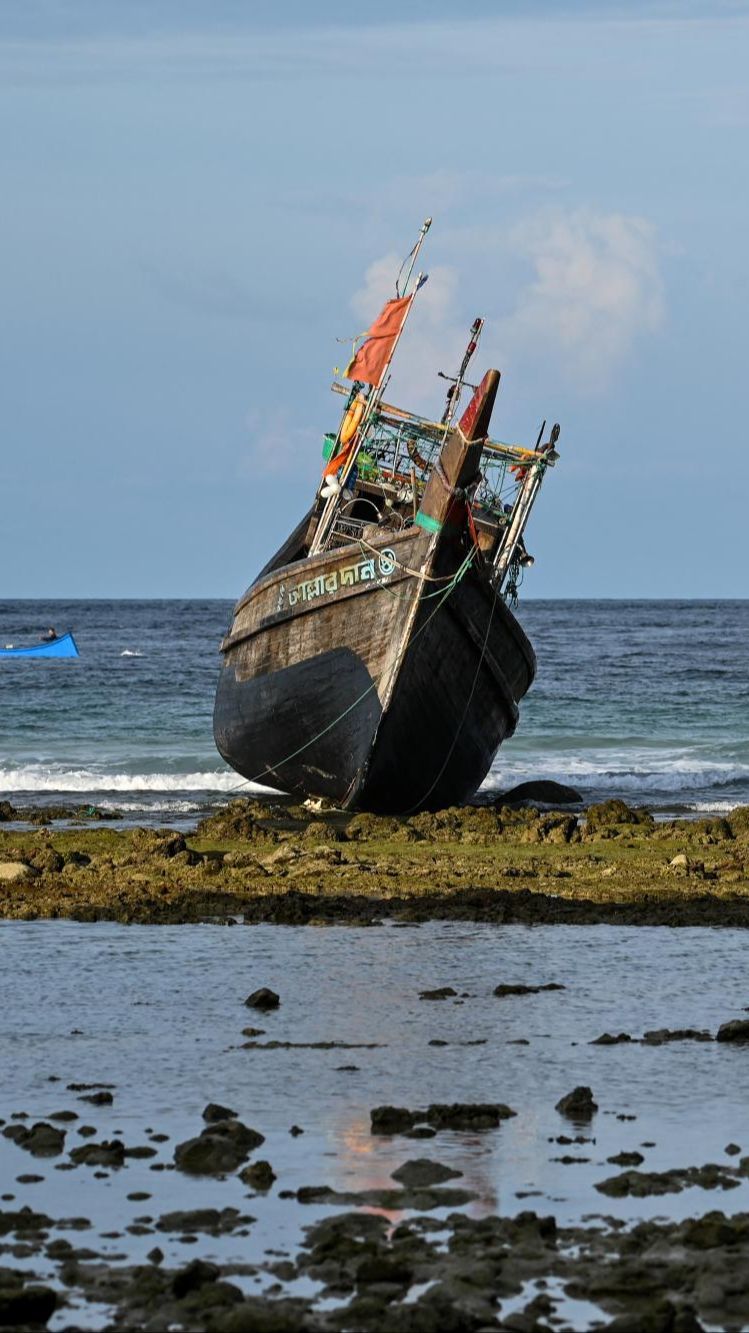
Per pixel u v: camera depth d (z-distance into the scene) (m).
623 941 41.34
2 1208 22.27
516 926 43.44
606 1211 22.17
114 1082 28.45
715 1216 21.55
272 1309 18.75
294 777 75.19
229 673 78.00
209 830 62.72
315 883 49.97
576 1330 18.45
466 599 67.19
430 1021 32.81
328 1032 31.94
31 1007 33.88
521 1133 25.59
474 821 66.00
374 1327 18.28
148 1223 21.70
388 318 69.56
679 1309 18.81
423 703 68.19
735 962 38.75
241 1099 27.42
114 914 44.62
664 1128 25.91
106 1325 18.52
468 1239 20.83
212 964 38.16
